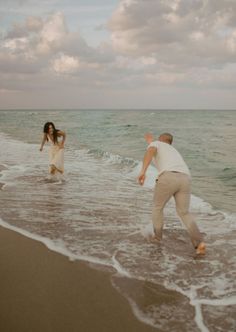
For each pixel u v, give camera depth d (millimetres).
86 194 7152
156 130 28688
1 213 5707
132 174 9555
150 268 3812
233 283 3510
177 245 4535
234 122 44875
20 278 3455
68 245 4391
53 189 7566
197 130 29312
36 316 2803
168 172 4387
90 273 3623
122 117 61156
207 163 12008
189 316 2900
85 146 17078
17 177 8844
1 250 4164
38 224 5180
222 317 2906
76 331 2623
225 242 4637
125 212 5922
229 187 8289
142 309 2977
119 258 4051
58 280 3434
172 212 6055
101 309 2943
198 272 3744
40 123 40562
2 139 20047
